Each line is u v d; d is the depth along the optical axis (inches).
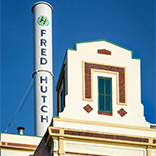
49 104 2223.2
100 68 1197.7
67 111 1136.8
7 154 1657.2
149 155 1138.0
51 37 2401.6
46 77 2271.2
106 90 1185.4
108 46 1222.9
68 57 1187.3
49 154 1129.4
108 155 1114.1
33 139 1692.9
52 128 1099.9
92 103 1160.2
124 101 1182.3
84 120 1136.8
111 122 1152.2
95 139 1112.8
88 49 1206.9
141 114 1177.4
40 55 2310.5
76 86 1166.3
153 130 1160.8
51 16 2454.5
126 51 1229.7
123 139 1131.3
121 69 1210.0
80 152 1099.3
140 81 1209.4
